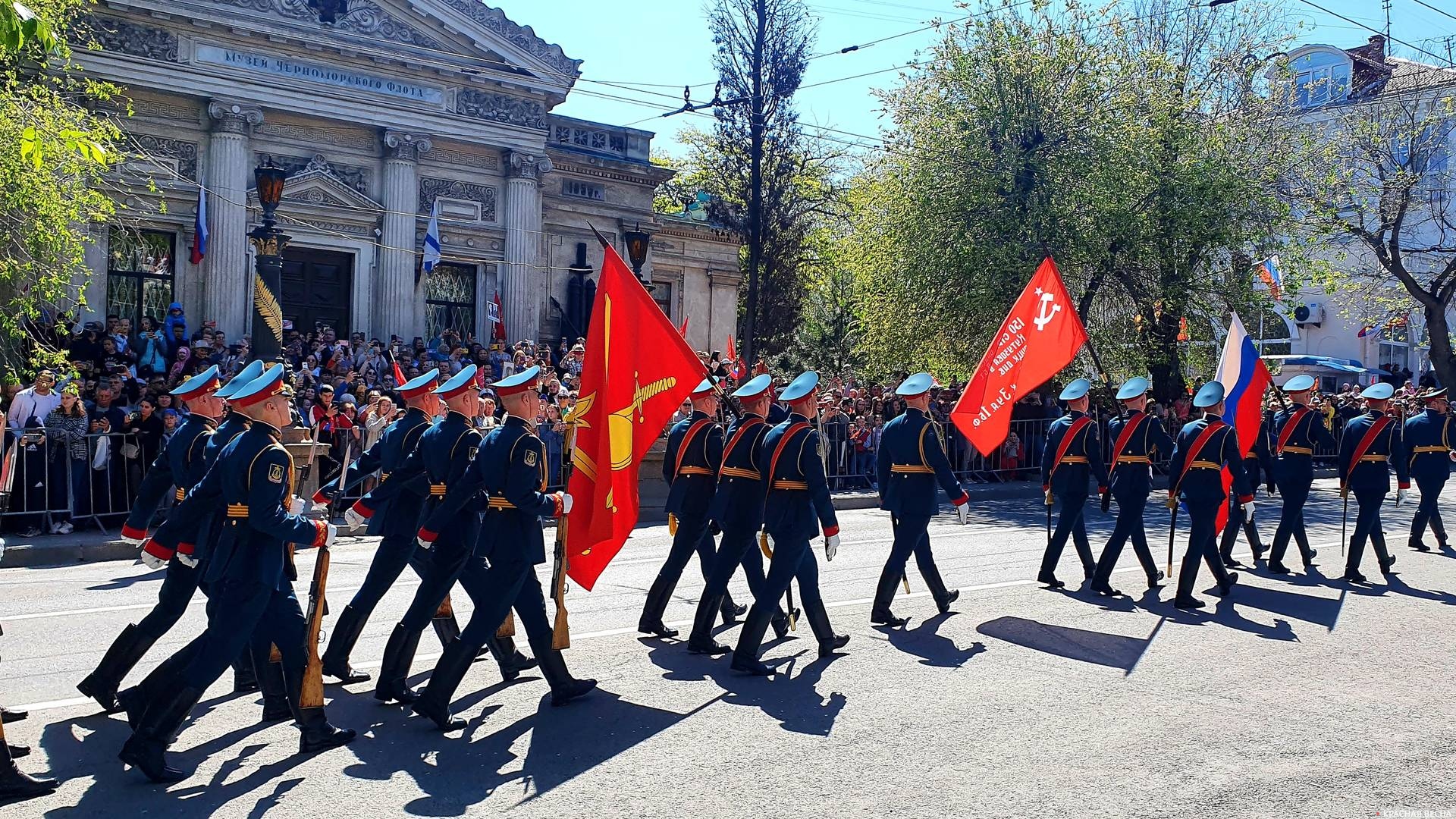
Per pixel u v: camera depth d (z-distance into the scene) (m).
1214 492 9.69
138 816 5.04
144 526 6.80
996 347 10.41
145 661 7.69
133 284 24.25
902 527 8.91
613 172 31.30
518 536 6.39
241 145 24.67
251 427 6.02
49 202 15.60
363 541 14.09
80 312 23.31
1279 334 44.78
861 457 19.98
